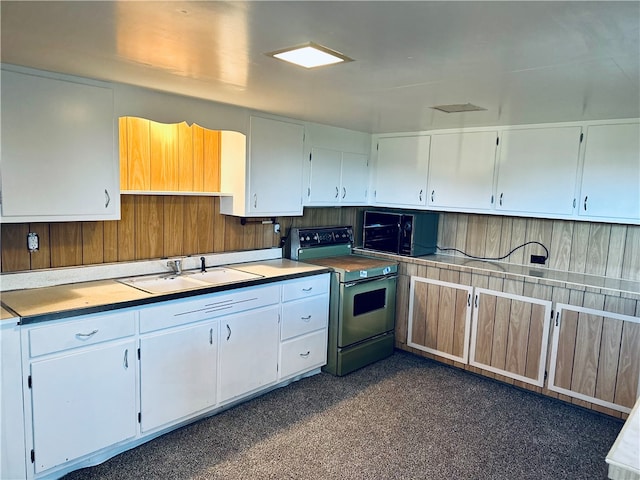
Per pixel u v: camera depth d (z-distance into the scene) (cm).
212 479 234
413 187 420
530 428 297
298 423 292
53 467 220
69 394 221
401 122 362
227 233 359
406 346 420
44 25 157
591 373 318
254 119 330
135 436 251
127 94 258
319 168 393
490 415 313
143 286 283
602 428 301
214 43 173
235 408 309
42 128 229
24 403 207
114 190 260
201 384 280
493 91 241
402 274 417
